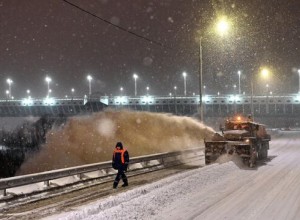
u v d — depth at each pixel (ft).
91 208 35.65
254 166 71.15
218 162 73.97
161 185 48.73
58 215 35.50
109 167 64.28
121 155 53.21
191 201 39.11
